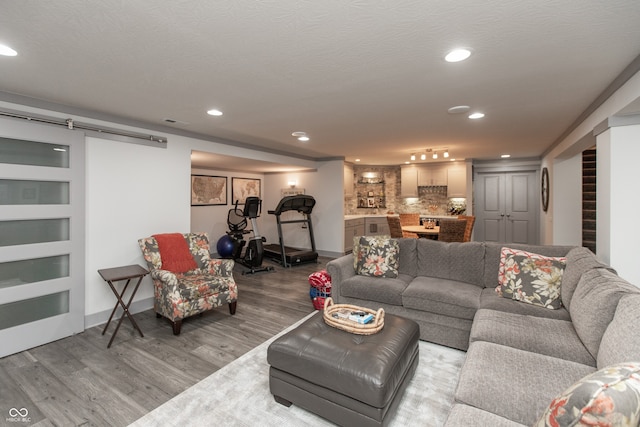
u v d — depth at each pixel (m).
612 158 2.54
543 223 6.43
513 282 2.62
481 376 1.51
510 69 2.22
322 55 2.01
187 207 4.23
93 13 1.54
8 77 2.37
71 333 3.05
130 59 2.06
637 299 1.44
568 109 3.23
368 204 8.63
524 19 1.58
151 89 2.63
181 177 4.16
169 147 4.01
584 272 2.15
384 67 2.19
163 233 3.92
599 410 0.74
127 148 3.57
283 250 6.12
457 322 2.70
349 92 2.70
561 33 1.72
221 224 7.12
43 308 2.91
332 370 1.74
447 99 2.90
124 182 3.54
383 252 3.42
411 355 2.11
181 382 2.26
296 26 1.66
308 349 1.89
